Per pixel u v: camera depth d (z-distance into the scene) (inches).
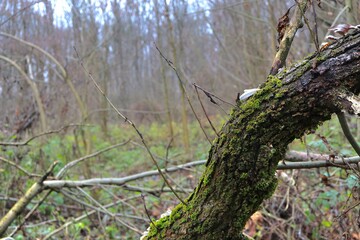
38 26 354.3
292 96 57.2
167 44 472.1
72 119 351.6
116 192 239.1
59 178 172.2
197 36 533.6
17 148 224.8
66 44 406.0
